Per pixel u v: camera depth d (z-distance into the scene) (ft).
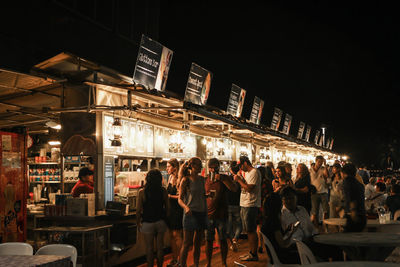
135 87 25.76
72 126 25.44
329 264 11.70
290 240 17.35
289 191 18.51
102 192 24.54
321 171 34.42
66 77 25.84
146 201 20.70
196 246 21.68
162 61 28.91
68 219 22.81
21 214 23.09
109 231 22.95
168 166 25.57
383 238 15.89
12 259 9.85
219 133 44.39
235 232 28.55
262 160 57.26
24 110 29.76
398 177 73.97
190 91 33.35
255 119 52.85
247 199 25.20
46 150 38.17
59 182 32.32
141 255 25.66
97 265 21.71
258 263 24.47
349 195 20.47
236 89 44.83
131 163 33.04
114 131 26.17
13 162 22.67
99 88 25.84
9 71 22.27
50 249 13.47
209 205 22.44
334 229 34.47
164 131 34.63
